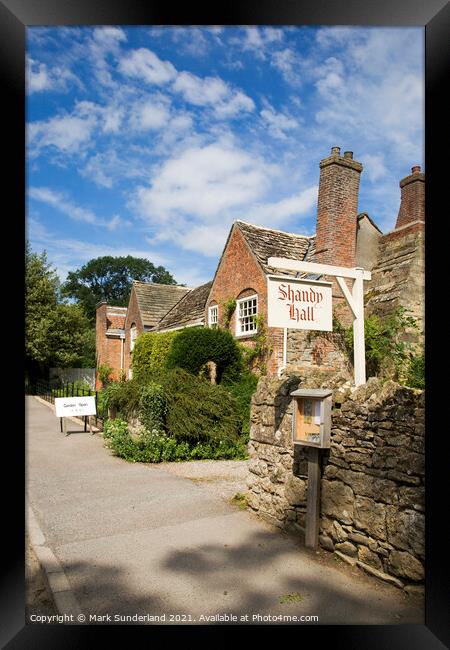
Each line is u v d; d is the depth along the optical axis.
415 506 3.48
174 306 22.94
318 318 5.65
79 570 4.03
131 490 6.57
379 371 10.63
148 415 9.09
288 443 4.96
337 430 4.23
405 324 10.55
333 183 12.52
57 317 30.62
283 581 3.79
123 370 24.42
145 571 4.00
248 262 13.94
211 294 15.91
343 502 4.15
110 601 3.51
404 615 3.23
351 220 12.80
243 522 5.19
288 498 4.91
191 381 10.20
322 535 4.38
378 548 3.78
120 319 27.48
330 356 11.74
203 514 5.49
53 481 7.11
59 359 30.28
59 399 11.85
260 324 13.01
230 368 12.21
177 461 8.75
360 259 13.57
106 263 51.47
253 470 5.56
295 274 13.29
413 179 13.06
